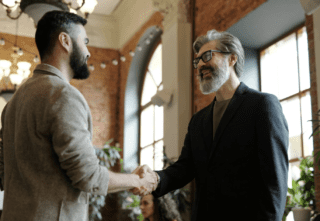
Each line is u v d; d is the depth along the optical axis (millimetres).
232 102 2074
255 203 1870
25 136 1492
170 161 6375
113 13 10719
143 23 9609
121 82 10805
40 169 1452
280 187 1811
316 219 3203
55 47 1649
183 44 7156
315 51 4520
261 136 1893
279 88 5938
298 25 5734
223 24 6316
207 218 1958
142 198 3461
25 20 10148
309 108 5297
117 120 10703
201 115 2262
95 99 10594
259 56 6449
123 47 10828
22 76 7789
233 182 1917
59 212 1437
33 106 1492
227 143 1975
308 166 4359
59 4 4758
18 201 1448
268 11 5559
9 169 1540
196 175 2115
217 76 2156
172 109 7035
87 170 1435
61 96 1479
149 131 9789
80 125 1466
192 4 7293
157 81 9625
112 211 7012
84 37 1731
